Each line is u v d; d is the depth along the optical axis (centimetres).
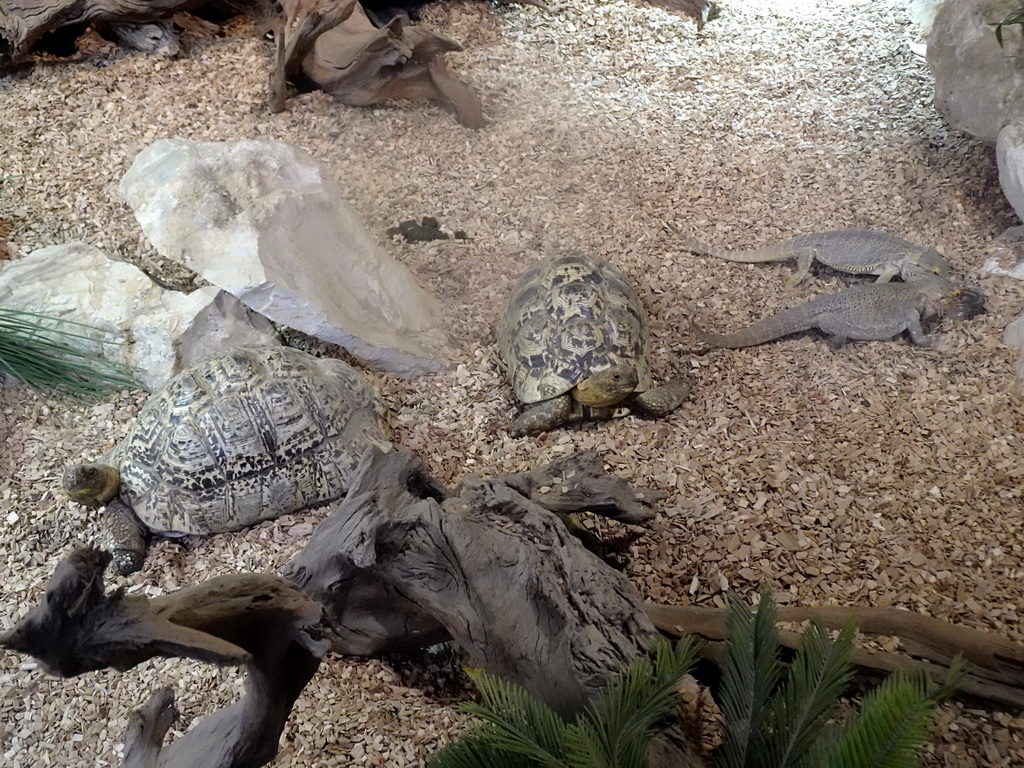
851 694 113
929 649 115
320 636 93
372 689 121
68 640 73
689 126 210
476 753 89
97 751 117
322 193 167
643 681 94
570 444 148
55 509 142
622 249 180
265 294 149
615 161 200
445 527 109
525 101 216
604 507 125
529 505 115
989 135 178
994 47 175
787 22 247
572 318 150
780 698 95
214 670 123
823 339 163
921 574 126
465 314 170
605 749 88
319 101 210
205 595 85
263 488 137
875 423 147
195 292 160
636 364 149
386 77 204
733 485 140
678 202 191
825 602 124
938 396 150
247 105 208
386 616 119
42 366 153
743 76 226
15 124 198
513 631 107
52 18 207
